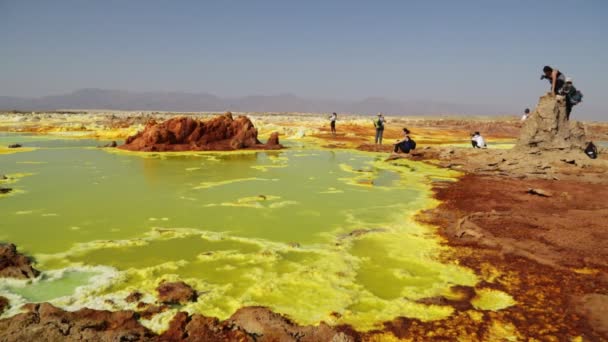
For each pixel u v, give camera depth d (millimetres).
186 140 23875
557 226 8562
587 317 4969
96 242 7488
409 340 4523
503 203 10875
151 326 4770
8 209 9609
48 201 10398
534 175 15109
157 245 7406
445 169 17234
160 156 20312
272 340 4473
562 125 17797
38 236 7770
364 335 4621
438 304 5324
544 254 7008
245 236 7965
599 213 9586
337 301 5414
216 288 5734
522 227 8539
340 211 9953
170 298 5336
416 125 59719
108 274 6141
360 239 7891
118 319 4828
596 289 5711
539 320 4930
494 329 4742
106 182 12992
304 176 14781
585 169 15625
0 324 4613
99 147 23422
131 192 11578
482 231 8133
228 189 12211
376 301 5422
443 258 6957
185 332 4617
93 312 4949
